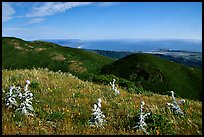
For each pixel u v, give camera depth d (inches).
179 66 4229.8
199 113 534.9
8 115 462.0
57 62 4626.0
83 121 483.2
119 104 567.8
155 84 3686.0
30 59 4790.8
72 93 627.5
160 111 538.0
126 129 462.0
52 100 571.2
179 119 496.4
